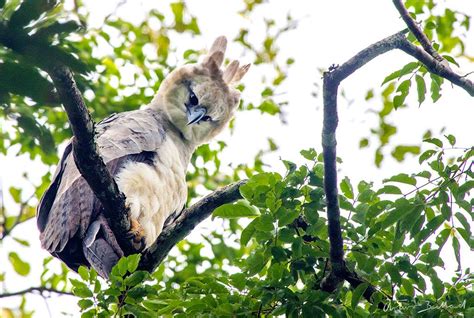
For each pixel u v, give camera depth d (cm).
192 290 961
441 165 921
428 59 1032
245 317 930
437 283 933
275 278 937
